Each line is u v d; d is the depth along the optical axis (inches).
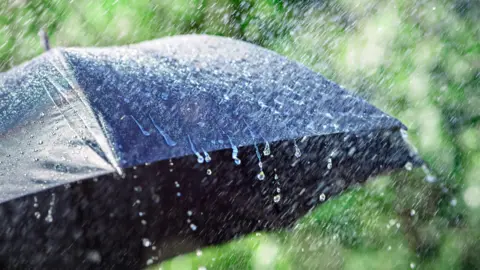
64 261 60.1
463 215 186.1
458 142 193.5
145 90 71.3
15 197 56.4
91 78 71.7
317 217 181.2
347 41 225.0
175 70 81.6
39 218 57.6
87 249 60.7
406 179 188.7
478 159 189.3
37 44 252.7
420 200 187.2
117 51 85.7
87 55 79.6
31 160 60.0
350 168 74.4
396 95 207.3
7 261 58.3
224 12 251.1
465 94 199.0
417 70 207.2
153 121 65.2
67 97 68.3
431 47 207.9
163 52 90.1
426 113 198.7
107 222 60.6
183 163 62.2
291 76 89.4
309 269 169.6
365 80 214.7
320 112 77.6
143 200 61.1
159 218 63.4
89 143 60.1
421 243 181.6
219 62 89.7
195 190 64.4
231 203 68.1
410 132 196.9
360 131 75.2
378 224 181.9
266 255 169.3
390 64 213.0
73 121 63.9
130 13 247.9
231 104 73.5
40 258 59.2
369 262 175.2
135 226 62.4
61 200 57.6
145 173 59.9
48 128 64.0
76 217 58.8
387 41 216.4
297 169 71.1
